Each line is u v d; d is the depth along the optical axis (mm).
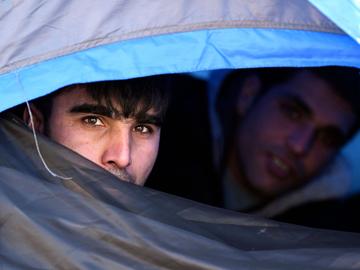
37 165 1806
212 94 3713
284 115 3648
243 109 3715
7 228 1687
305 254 1760
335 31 1908
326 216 3652
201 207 1844
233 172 3662
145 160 2180
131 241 1701
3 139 1826
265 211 3654
